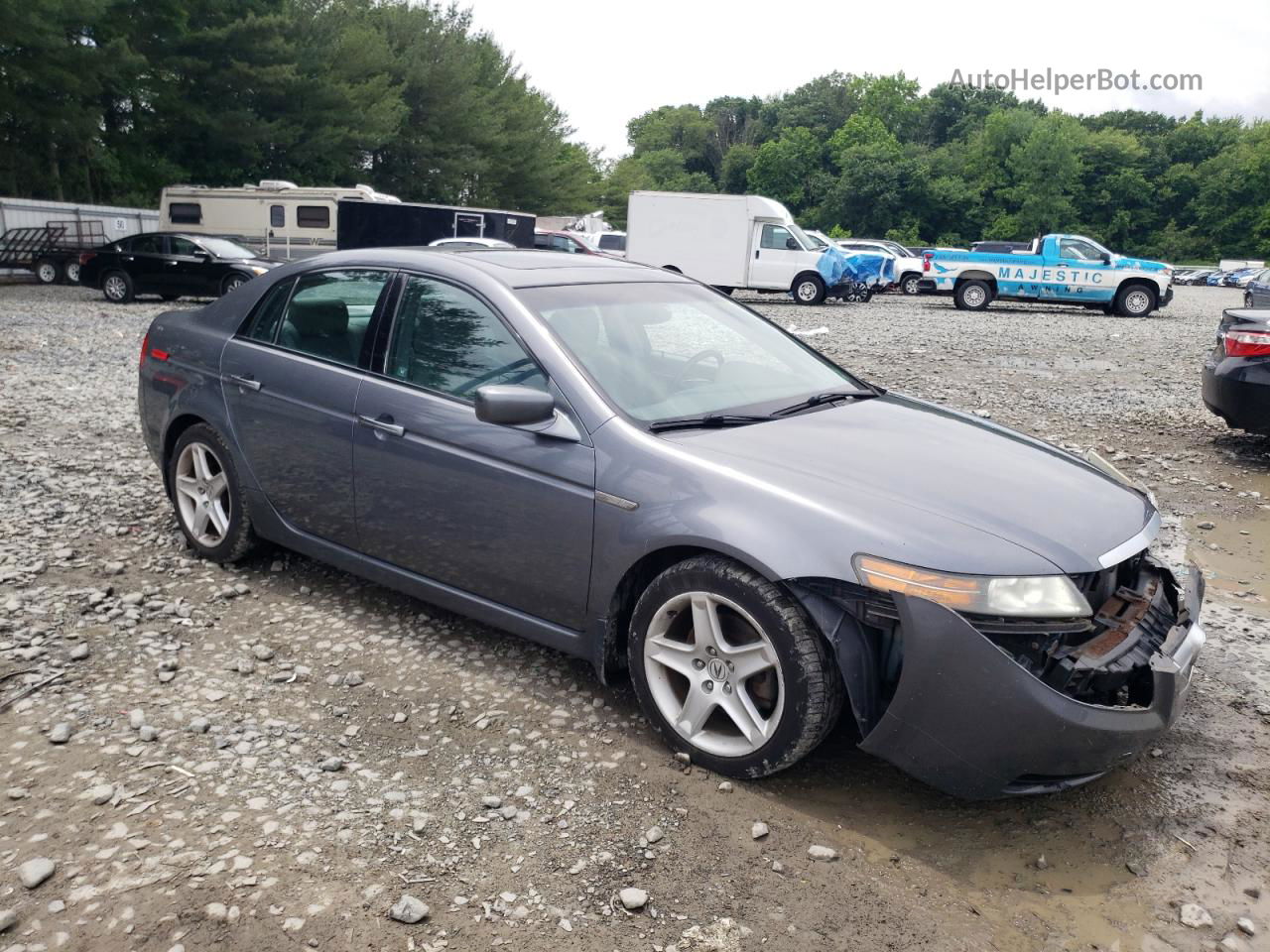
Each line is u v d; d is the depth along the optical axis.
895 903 2.61
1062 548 2.92
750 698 3.12
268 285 4.60
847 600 2.87
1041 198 100.75
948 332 18.72
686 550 3.25
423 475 3.79
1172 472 7.53
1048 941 2.50
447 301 3.91
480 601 3.79
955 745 2.81
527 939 2.43
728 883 2.66
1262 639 4.45
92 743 3.23
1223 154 108.94
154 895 2.52
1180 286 67.94
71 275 25.81
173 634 4.08
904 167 99.81
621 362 3.68
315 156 35.12
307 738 3.31
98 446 7.32
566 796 3.03
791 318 21.55
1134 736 2.79
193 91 32.06
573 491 3.39
